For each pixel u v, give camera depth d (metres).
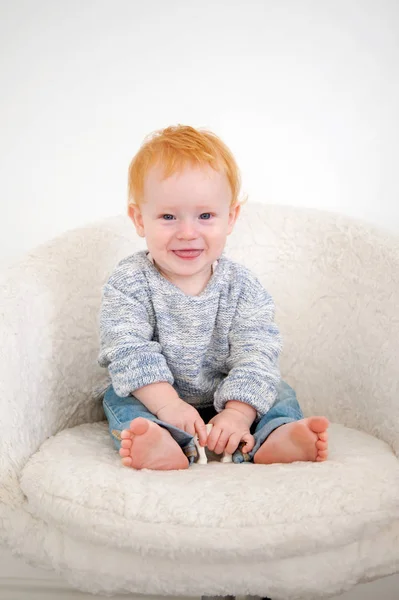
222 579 0.92
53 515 0.95
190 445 1.12
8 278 1.23
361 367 1.33
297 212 1.52
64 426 1.30
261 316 1.34
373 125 1.68
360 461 1.04
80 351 1.34
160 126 1.68
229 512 0.89
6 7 1.64
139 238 1.50
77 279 1.36
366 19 1.64
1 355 1.10
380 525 0.93
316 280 1.46
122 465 1.03
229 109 1.67
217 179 1.22
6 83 1.67
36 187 1.71
